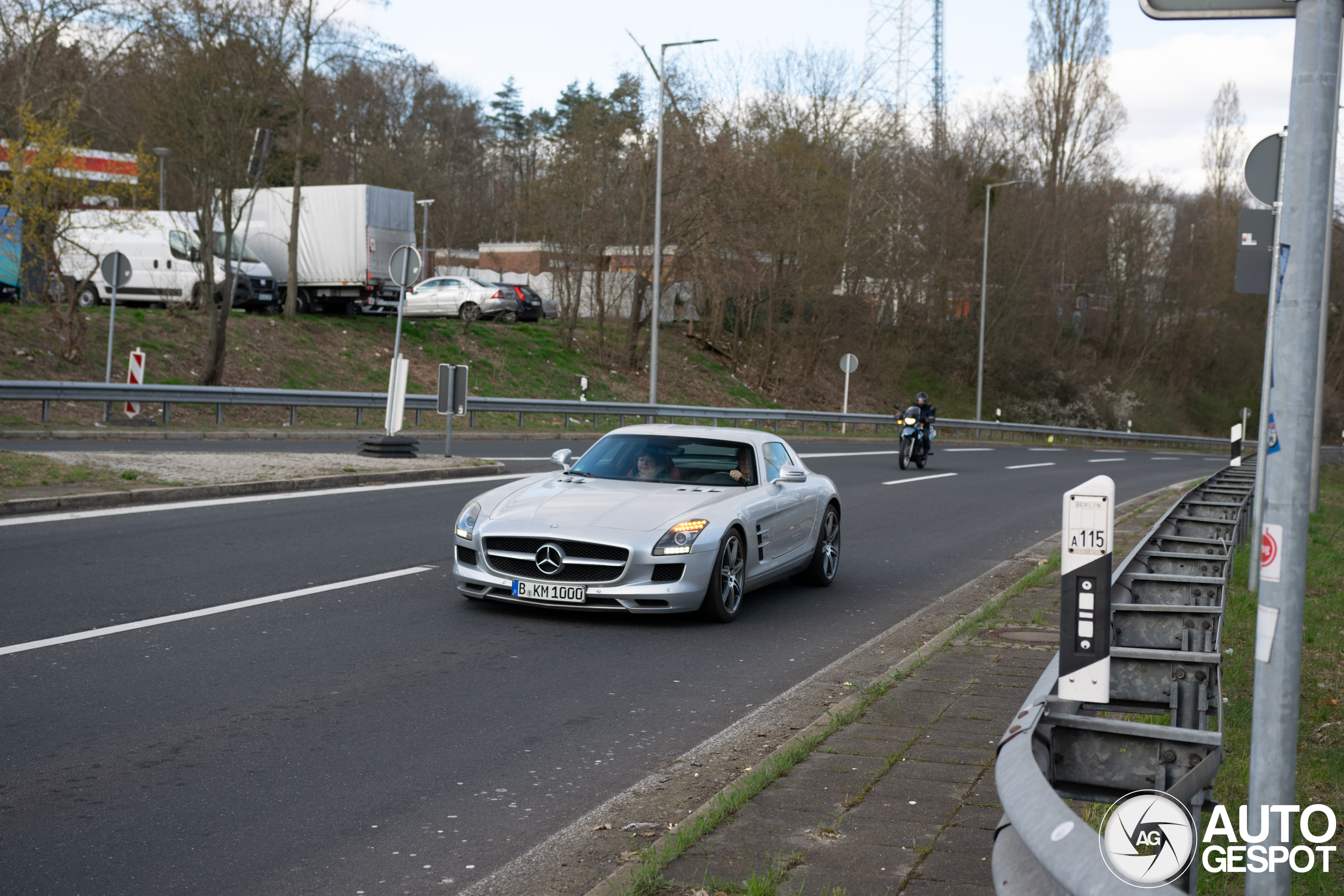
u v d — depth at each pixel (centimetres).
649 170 4084
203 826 421
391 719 564
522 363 3794
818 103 4741
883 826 400
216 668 638
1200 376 7406
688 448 949
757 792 437
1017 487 2148
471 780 483
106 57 2655
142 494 1234
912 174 5450
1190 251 7088
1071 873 187
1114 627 470
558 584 789
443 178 7169
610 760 518
